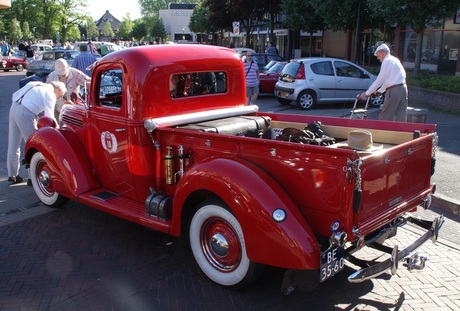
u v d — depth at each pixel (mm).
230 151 3770
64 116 5566
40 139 5309
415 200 3908
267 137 4902
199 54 4855
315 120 4855
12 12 59281
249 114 5332
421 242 3762
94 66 4820
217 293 3812
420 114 7719
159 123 4344
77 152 5160
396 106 7715
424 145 3973
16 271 4188
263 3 27562
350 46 26344
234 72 5289
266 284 3951
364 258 4391
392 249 3820
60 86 6434
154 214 4262
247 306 3629
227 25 33938
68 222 5367
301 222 3271
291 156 3359
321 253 3168
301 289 3543
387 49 7660
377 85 7430
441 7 14086
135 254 4547
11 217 5500
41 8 58531
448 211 5668
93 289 3875
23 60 32312
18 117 6219
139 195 4648
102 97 4910
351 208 3088
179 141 4180
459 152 7969
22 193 6355
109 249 4656
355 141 3736
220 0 31969
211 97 5043
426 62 20938
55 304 3656
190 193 3770
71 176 5027
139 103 4363
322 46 30781
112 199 4781
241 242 3596
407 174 3779
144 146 4430
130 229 5168
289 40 32312
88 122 5039
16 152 6652
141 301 3697
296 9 23234
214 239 3822
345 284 3969
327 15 19797
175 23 69562
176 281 4012
